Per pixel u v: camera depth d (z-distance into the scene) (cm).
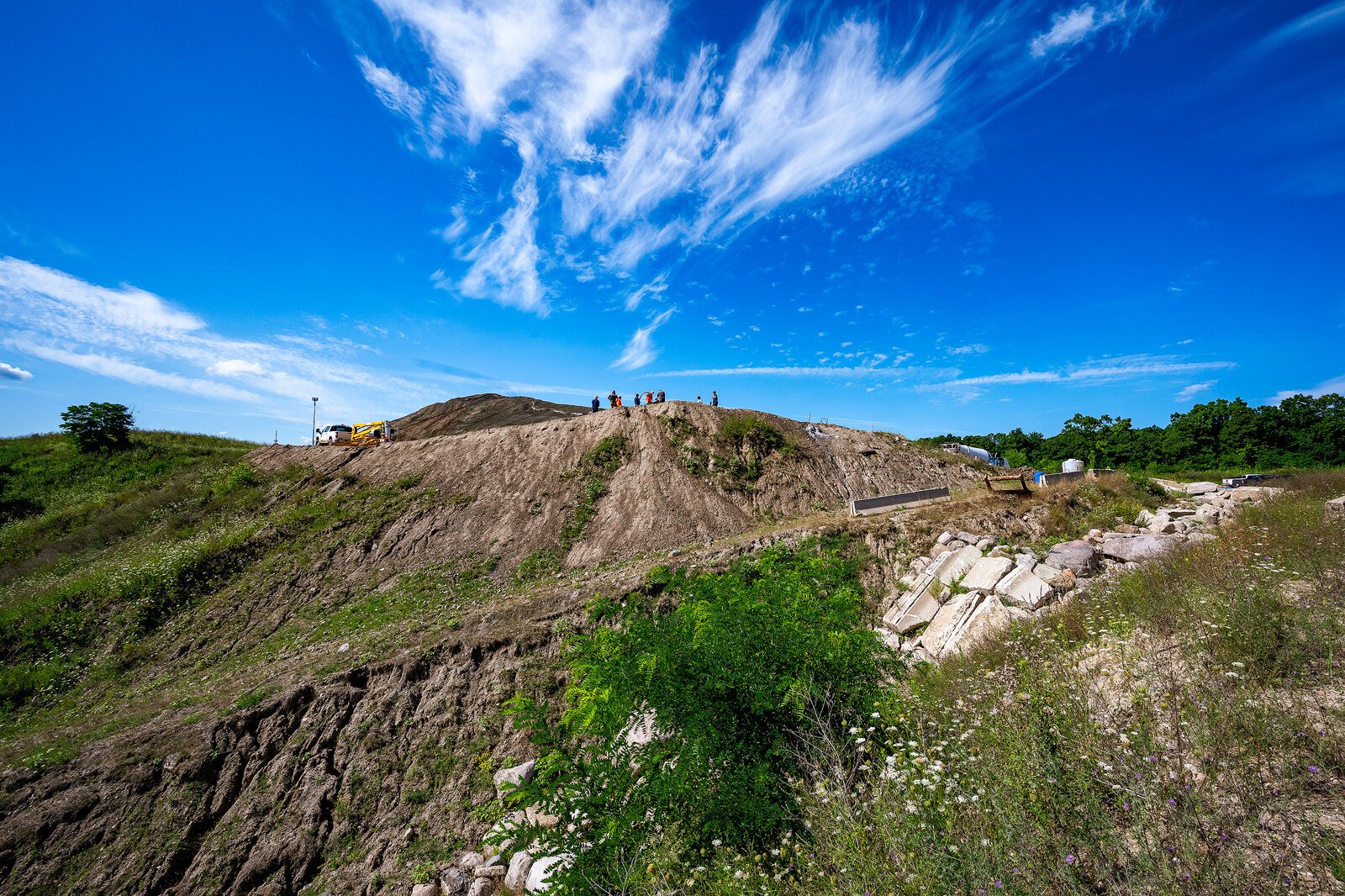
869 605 1421
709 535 2106
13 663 1593
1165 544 1096
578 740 1020
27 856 934
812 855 440
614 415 2778
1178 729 365
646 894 487
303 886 939
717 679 607
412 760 1128
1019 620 923
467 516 2239
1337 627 497
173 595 1819
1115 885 305
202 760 1090
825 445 2841
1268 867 297
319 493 2430
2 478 2900
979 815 383
